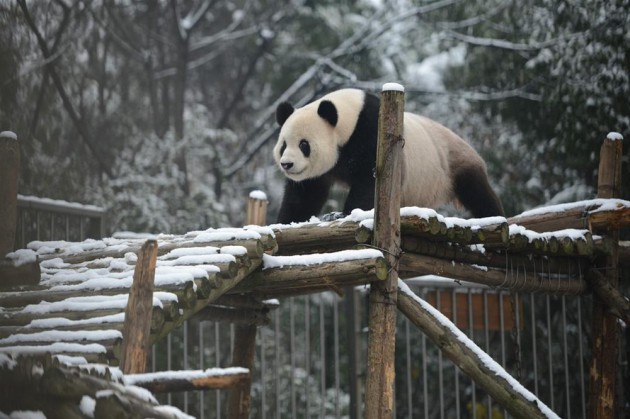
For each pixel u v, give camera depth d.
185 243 11.01
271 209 32.88
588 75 22.28
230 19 39.47
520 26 26.88
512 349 20.89
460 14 31.62
